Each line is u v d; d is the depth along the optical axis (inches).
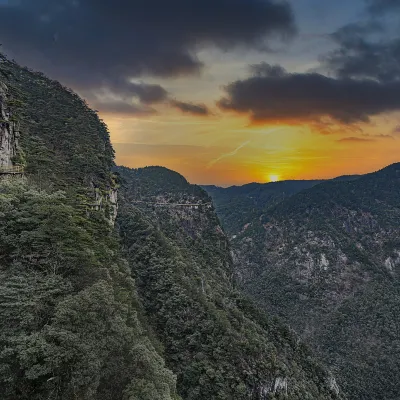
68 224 1160.2
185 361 1951.3
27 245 1022.4
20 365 721.0
